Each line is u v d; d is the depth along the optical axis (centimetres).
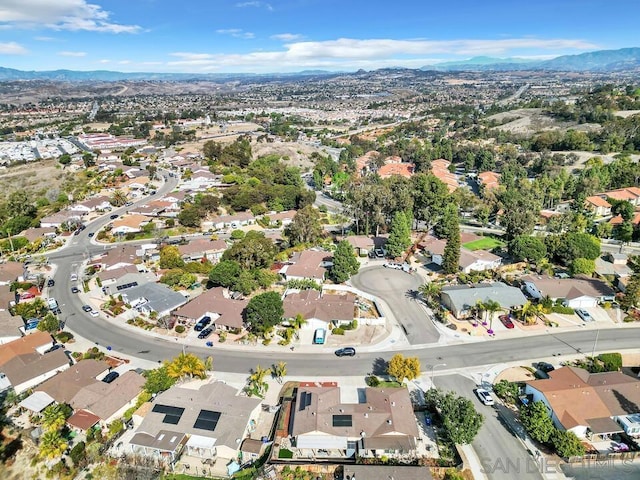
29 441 5769
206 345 7788
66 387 6431
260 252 10431
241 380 6838
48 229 14075
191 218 14325
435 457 5384
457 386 6631
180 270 10344
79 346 7825
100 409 6003
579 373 6519
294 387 6650
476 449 5491
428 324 8381
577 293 8838
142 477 5169
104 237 13538
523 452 5444
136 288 9600
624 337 7850
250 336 7931
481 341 7788
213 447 5416
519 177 18975
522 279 9644
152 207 15862
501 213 14962
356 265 10262
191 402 5984
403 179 15200
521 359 7262
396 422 5634
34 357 7212
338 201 18312
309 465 5269
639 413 5800
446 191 14900
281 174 19488
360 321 8450
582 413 5744
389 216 13812
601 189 16888
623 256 10719
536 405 5556
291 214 15462
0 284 10056
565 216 13150
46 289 10156
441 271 10806
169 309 8781
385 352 7531
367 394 6222
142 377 6675
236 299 9281
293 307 8544
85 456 5422
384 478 4888
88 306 9231
